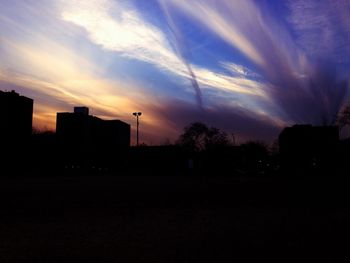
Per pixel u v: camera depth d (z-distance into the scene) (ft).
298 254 31.76
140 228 45.42
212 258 30.81
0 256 31.71
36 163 270.05
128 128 414.41
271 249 33.65
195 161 336.29
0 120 245.65
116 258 31.01
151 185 135.64
